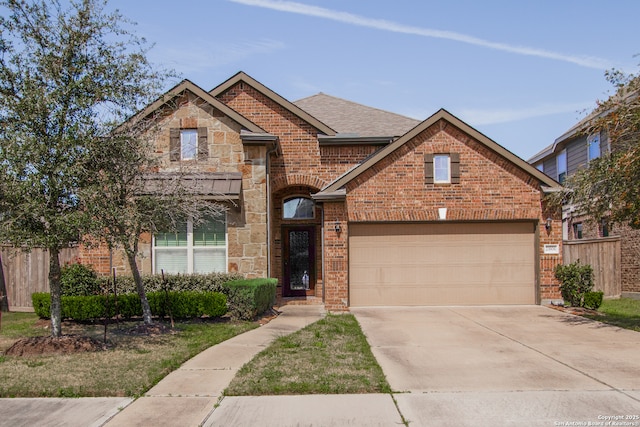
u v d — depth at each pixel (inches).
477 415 250.5
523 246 610.9
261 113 673.0
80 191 350.9
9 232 341.1
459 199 601.3
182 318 519.8
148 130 424.5
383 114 764.6
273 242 681.0
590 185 465.7
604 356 362.0
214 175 590.2
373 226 607.2
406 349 388.8
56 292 389.7
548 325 484.1
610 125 473.1
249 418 248.2
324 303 601.0
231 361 351.6
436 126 604.4
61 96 358.3
